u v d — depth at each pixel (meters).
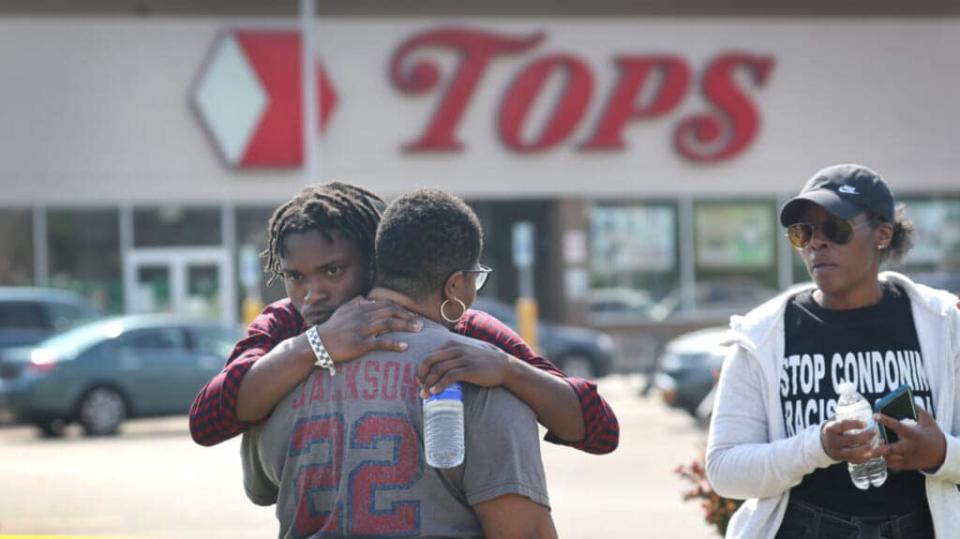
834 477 7.41
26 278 49.25
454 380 5.95
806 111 54.91
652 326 53.88
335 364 6.16
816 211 7.55
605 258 53.62
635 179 53.59
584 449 6.52
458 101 51.69
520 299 54.84
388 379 6.07
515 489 6.01
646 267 53.94
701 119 53.66
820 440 7.05
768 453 7.31
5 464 25.28
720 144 54.06
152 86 49.94
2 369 33.09
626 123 53.25
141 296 50.03
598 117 53.12
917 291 7.57
